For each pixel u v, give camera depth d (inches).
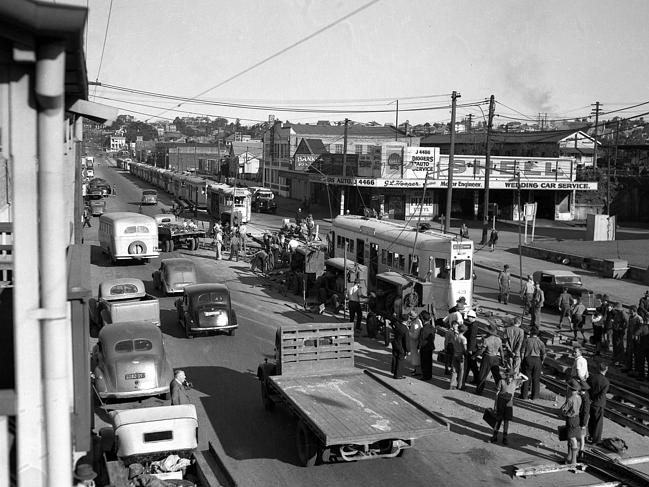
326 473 535.2
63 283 234.2
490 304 1226.6
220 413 663.1
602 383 601.6
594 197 2859.3
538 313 1021.2
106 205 2930.6
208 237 2071.9
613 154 3228.3
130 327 700.7
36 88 223.0
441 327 1039.0
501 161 2664.9
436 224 2571.4
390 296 978.1
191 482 482.9
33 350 236.4
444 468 552.1
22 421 237.8
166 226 1791.3
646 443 618.2
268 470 537.0
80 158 993.5
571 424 553.9
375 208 2642.7
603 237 2149.4
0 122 226.7
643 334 779.4
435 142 3725.4
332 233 1515.7
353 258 1402.6
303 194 3501.5
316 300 1197.1
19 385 236.4
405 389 749.3
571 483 531.5
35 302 235.5
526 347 732.7
